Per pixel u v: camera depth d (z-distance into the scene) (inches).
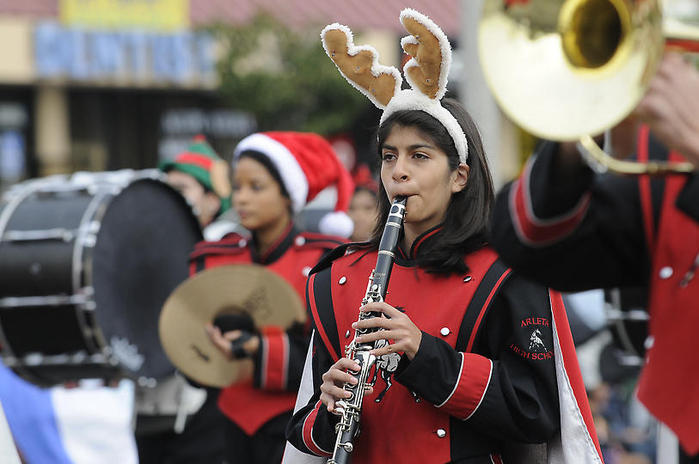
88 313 534.9
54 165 1795.0
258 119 1641.2
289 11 1737.2
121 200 563.2
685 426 228.5
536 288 311.1
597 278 247.3
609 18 205.8
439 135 316.5
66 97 1843.0
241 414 470.9
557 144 232.5
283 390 463.5
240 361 470.0
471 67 772.6
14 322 543.8
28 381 566.9
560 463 316.5
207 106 1898.4
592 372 722.2
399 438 305.4
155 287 578.6
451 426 304.5
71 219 545.6
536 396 304.5
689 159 206.4
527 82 212.2
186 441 569.3
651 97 204.7
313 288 333.1
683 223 233.6
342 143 1614.2
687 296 230.7
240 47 1619.1
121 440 585.0
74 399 582.2
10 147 1813.5
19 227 546.6
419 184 316.5
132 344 558.3
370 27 1771.7
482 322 307.6
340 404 298.8
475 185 321.7
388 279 305.7
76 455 576.4
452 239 316.2
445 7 1815.9
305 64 1585.9
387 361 305.9
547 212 236.1
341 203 537.3
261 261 499.8
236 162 505.4
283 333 471.2
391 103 324.8
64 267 534.9
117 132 1870.1
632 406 717.9
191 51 1764.3
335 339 323.0
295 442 327.6
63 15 1749.5
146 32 1760.6
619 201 240.5
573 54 209.6
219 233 825.5
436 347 298.8
